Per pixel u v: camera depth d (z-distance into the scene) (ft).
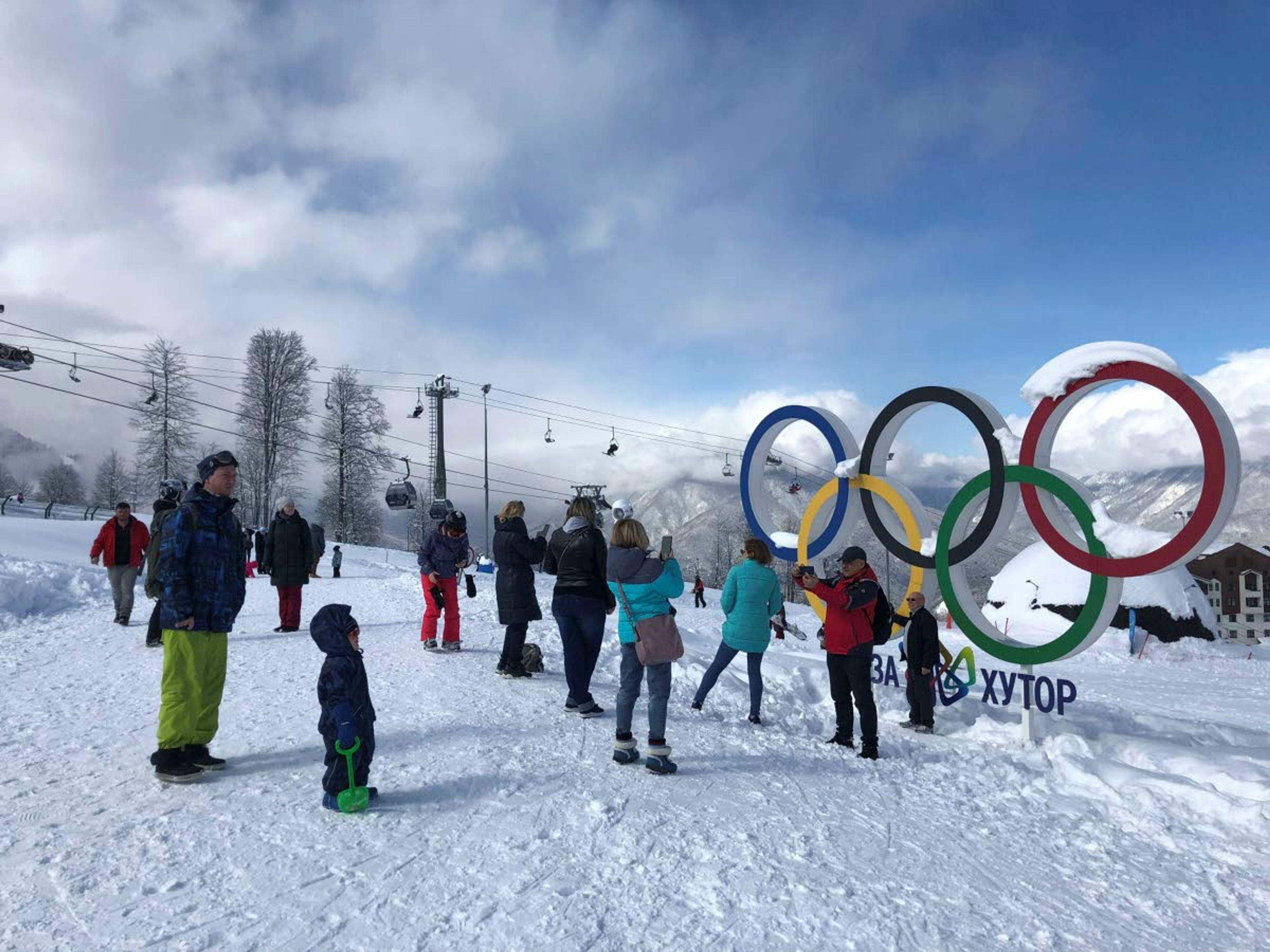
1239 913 10.48
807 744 18.86
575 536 19.26
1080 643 20.51
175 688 12.91
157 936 8.04
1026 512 22.30
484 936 8.39
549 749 15.93
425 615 27.63
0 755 14.08
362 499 167.43
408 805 12.23
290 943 8.04
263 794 12.41
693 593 106.11
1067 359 21.31
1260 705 38.45
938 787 16.08
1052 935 9.45
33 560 48.21
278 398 151.23
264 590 55.57
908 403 26.30
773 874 10.59
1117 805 15.28
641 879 10.13
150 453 154.10
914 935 9.14
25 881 9.14
